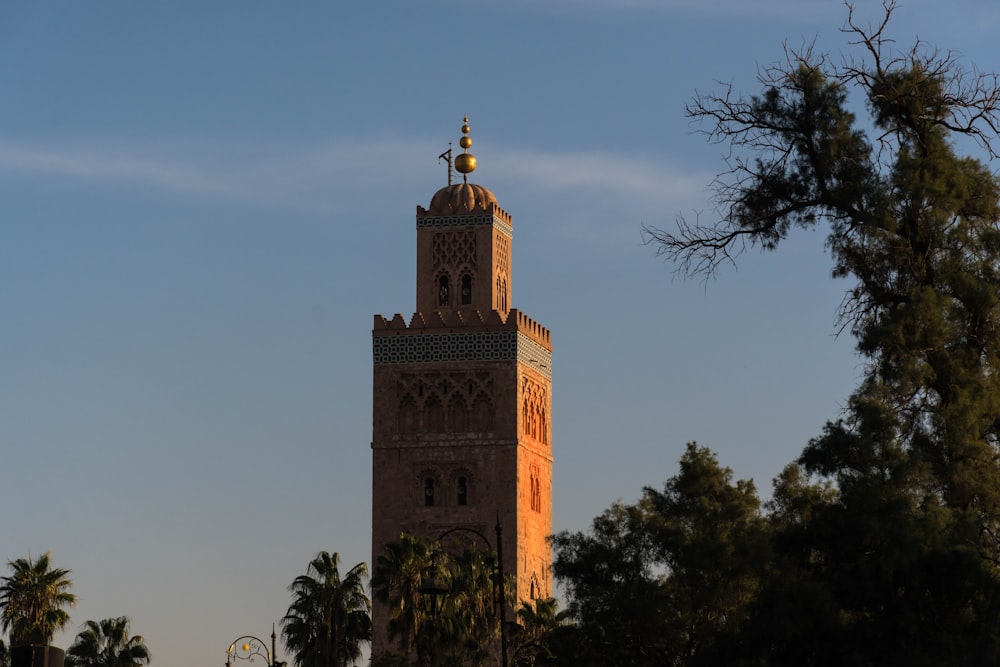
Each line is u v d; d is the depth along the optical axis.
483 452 197.88
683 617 132.62
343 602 174.88
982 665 88.31
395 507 198.38
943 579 92.69
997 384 96.94
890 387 96.94
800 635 96.94
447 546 196.50
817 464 97.75
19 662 60.34
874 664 94.19
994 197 99.38
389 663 173.50
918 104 97.00
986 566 93.50
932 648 91.31
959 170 98.44
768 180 98.44
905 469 94.81
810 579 99.19
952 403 96.81
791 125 98.12
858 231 97.69
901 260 97.75
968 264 98.75
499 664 174.25
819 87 97.56
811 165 98.44
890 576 94.12
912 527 93.31
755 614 101.38
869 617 96.25
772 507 137.88
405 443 199.00
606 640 132.88
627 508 141.50
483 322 199.75
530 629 172.50
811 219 98.81
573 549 139.25
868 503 95.12
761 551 122.50
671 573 137.62
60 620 190.00
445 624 164.00
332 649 173.75
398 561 167.75
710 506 138.12
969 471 95.38
